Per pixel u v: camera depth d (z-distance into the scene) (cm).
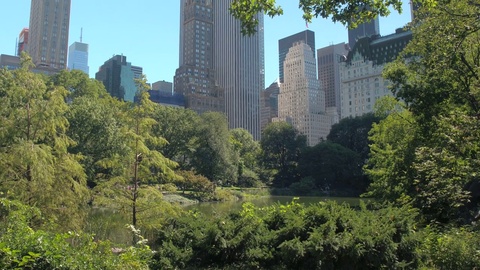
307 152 8669
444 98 1814
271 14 811
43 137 1302
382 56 13938
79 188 1280
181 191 5672
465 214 1376
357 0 828
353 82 14775
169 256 923
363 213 933
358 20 873
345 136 9119
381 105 2702
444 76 1811
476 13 1277
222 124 6912
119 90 19375
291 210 1023
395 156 2127
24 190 1124
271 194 7838
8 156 1152
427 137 1858
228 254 931
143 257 864
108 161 1535
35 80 1309
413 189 1869
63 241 637
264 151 10106
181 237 997
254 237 936
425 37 1861
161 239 1030
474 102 1659
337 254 819
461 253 861
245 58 18238
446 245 898
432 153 1220
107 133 3862
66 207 1230
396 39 13562
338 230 881
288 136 9875
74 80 5719
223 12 18675
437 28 1647
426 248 914
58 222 1180
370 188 2483
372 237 832
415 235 882
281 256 877
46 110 1249
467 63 1677
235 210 1107
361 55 14575
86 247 702
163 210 1430
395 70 2198
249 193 7456
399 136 2450
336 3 834
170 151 6931
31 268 549
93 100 4606
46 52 17925
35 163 1118
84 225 1344
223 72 18438
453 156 1141
